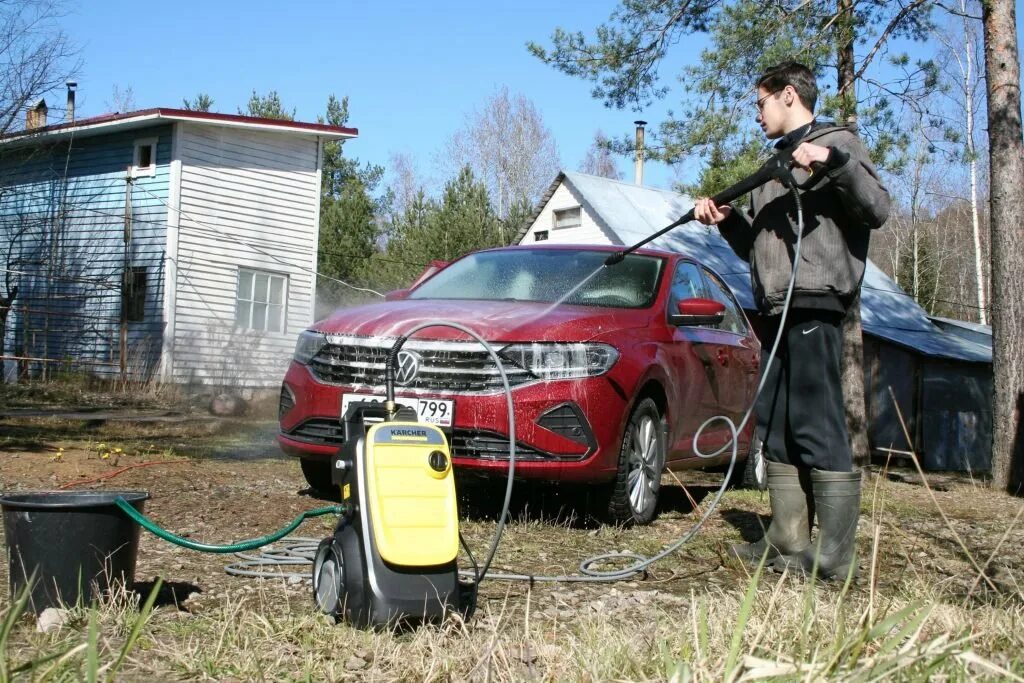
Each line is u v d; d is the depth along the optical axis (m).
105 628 2.87
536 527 5.14
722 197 4.21
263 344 19.81
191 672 2.50
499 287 5.98
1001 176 10.32
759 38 12.11
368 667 2.60
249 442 9.91
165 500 5.52
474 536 4.82
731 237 4.44
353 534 2.95
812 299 4.08
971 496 8.12
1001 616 3.10
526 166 54.81
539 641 2.76
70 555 2.97
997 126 10.43
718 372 6.37
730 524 5.54
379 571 2.86
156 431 10.91
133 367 18.42
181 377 18.48
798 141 4.13
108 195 19.69
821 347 4.13
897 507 6.66
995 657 2.70
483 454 4.93
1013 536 5.59
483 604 3.44
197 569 3.84
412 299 5.96
